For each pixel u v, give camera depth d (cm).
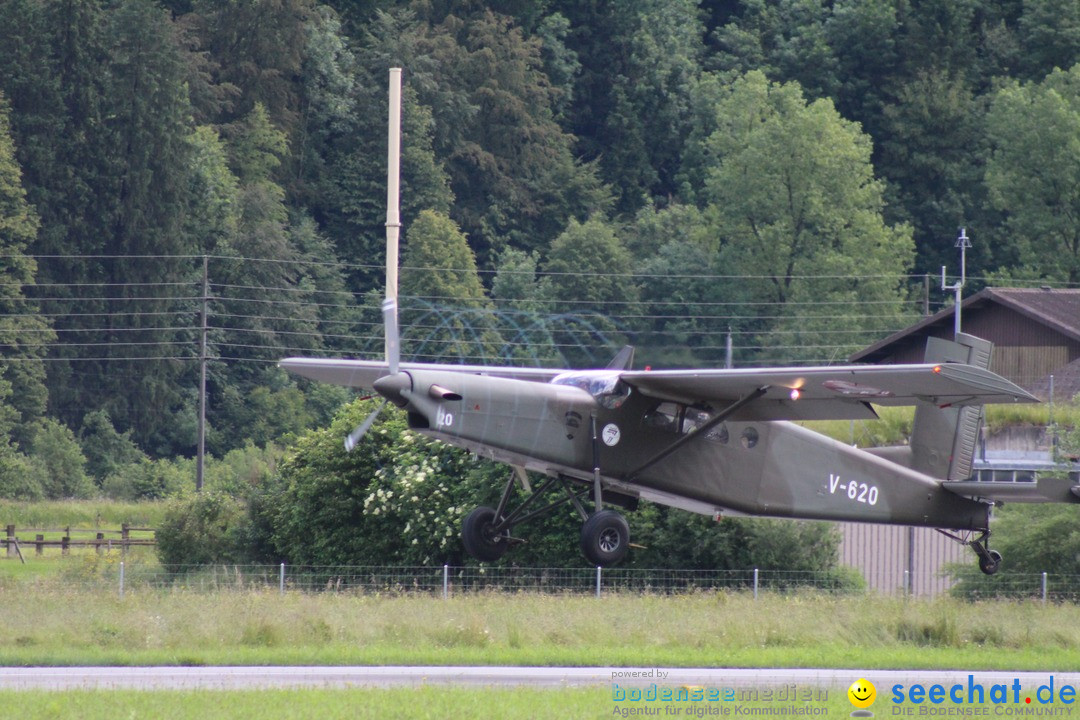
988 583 8581
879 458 6862
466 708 4312
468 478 9219
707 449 6247
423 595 7925
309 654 5719
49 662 5556
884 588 9144
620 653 5881
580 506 6069
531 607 7025
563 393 5919
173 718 4141
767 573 8844
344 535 9575
